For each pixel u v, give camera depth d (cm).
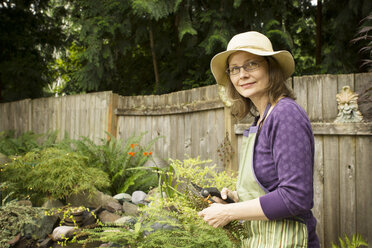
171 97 463
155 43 704
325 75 288
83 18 606
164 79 711
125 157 451
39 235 315
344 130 271
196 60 659
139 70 802
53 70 975
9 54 891
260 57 124
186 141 438
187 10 558
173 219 238
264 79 125
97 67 640
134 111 511
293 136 104
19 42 849
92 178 378
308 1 651
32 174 370
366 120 262
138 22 629
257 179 116
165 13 528
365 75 268
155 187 420
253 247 124
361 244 257
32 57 890
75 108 605
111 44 639
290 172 101
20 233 305
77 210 324
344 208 276
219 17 547
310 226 119
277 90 122
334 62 571
